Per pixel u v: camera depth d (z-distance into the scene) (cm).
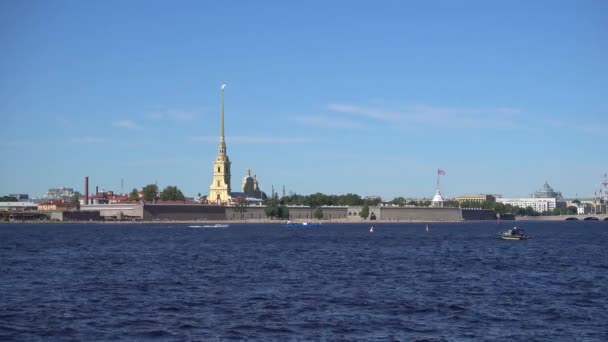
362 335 6044
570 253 15562
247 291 8556
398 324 6488
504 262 12950
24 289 8738
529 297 8131
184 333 6084
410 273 10794
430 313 7038
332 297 8050
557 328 6369
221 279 9856
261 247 17562
